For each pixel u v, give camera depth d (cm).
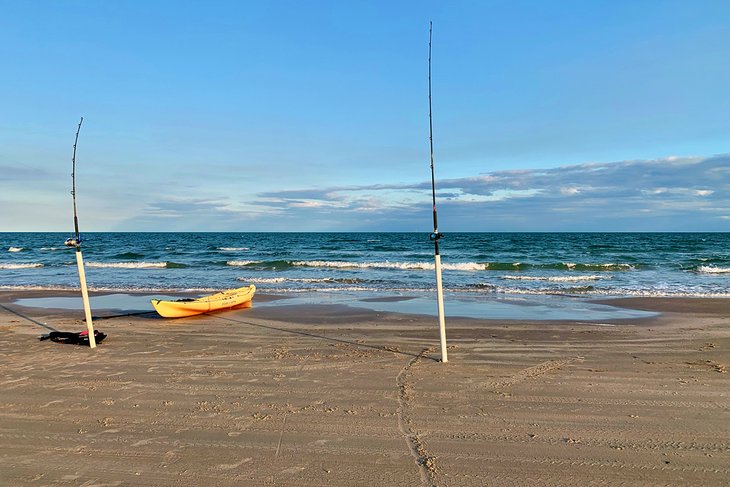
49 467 390
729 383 601
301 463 393
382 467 384
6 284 2083
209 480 367
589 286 1833
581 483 356
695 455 399
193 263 3172
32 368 695
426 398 548
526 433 448
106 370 682
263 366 701
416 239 7900
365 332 986
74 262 3291
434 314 1232
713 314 1212
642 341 880
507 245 5438
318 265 2941
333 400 546
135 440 441
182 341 898
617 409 509
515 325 1060
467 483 358
